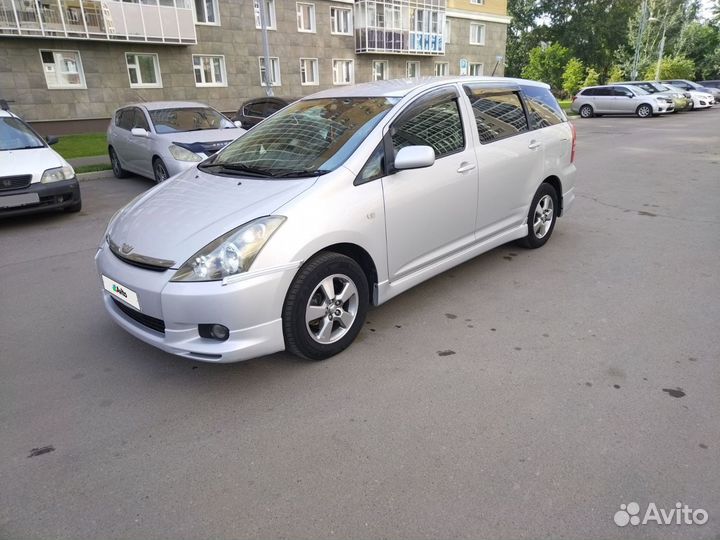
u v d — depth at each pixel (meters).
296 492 2.18
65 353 3.39
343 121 3.58
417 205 3.49
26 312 4.05
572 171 5.35
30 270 5.03
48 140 7.93
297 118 3.95
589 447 2.39
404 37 26.69
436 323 3.67
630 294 4.08
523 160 4.50
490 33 31.86
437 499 2.12
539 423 2.57
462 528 1.98
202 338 2.75
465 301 4.02
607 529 1.96
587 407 2.68
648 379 2.91
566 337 3.42
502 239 4.54
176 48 20.08
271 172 3.35
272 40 22.44
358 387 2.92
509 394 2.81
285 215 2.82
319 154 3.35
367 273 3.38
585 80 38.03
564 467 2.27
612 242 5.40
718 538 1.91
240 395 2.88
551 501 2.09
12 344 3.53
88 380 3.07
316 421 2.64
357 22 25.12
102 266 3.11
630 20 40.56
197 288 2.64
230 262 2.65
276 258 2.74
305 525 2.01
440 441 2.46
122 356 3.34
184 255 2.74
